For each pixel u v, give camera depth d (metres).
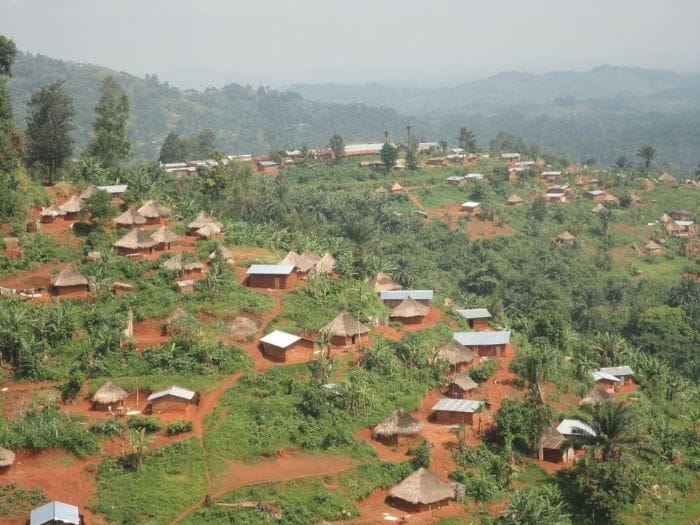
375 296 99.56
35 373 71.06
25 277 87.50
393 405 76.88
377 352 82.06
